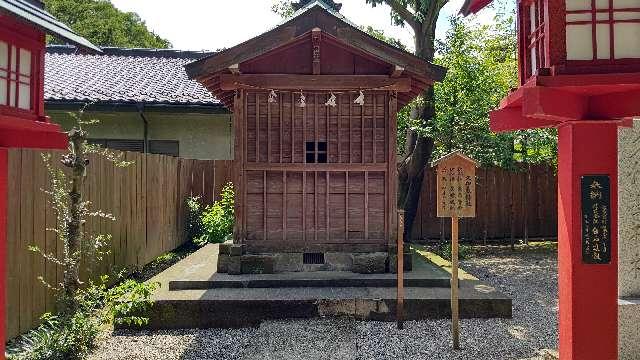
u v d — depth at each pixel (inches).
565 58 121.2
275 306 231.6
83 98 445.4
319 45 264.8
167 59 612.1
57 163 226.8
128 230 319.6
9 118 119.0
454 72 392.5
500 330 219.8
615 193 136.7
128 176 319.3
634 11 120.0
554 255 424.8
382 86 267.7
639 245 187.6
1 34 121.3
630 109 122.0
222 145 486.9
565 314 144.6
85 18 1119.6
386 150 279.0
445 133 391.9
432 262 317.4
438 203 203.8
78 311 187.3
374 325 227.0
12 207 195.2
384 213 280.4
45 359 167.8
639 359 182.2
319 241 278.7
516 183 488.4
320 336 210.1
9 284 193.3
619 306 181.9
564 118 124.6
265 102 278.4
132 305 203.2
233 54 252.2
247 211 278.8
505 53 561.0
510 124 153.8
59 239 230.7
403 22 432.8
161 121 481.4
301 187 280.1
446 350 197.5
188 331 224.8
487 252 439.8
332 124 280.1
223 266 276.4
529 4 145.3
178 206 427.5
